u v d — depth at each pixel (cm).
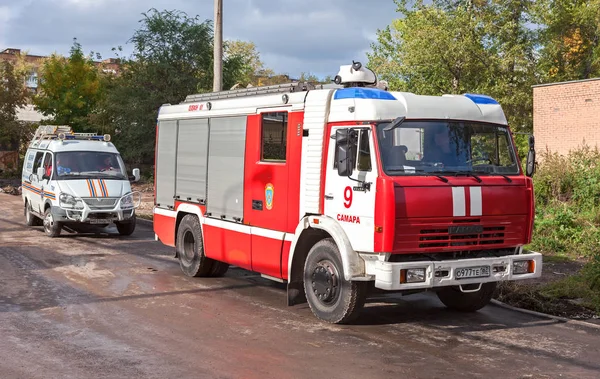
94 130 4069
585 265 1160
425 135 796
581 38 3531
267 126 950
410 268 750
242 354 690
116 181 1706
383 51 3656
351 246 791
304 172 863
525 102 2908
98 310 888
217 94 1112
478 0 2962
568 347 733
